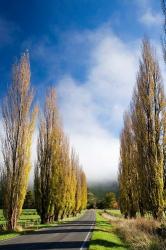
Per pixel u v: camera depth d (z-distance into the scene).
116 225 38.88
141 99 32.56
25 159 34.44
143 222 28.16
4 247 19.47
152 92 32.28
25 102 35.31
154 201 29.77
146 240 19.39
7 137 34.16
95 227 41.03
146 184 31.02
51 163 48.72
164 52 19.22
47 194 47.97
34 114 35.72
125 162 50.56
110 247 20.31
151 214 30.95
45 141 49.12
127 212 49.03
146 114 32.12
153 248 17.88
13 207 33.28
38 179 48.25
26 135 34.81
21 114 34.91
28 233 31.39
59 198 55.97
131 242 22.03
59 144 50.03
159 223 26.19
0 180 33.69
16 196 33.53
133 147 44.03
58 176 50.16
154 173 30.42
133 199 46.34
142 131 32.03
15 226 33.28
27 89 35.62
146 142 31.62
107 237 26.09
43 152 48.84
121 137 53.12
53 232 32.84
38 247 19.67
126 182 49.28
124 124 51.16
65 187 61.72
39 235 29.03
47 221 48.03
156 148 31.08
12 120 34.56
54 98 50.44
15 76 35.53
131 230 25.95
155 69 32.75
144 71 32.97
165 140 30.94
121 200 52.31
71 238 26.36
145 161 31.44
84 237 27.48
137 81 33.31
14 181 33.59
